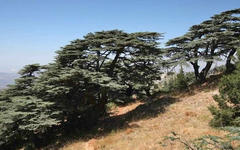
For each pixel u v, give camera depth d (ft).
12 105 55.06
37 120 48.24
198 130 40.93
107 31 64.95
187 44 73.97
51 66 61.87
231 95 36.37
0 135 54.19
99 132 57.67
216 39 68.18
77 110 60.23
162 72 84.38
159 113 62.80
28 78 65.31
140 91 100.83
